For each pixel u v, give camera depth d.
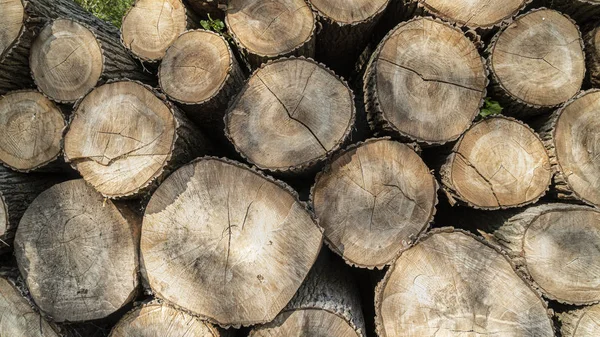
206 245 1.13
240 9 1.29
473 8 1.27
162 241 1.14
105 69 1.32
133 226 1.18
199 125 1.39
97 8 1.90
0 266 1.31
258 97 1.21
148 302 1.17
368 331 1.38
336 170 1.21
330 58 1.52
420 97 1.24
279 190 1.14
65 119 1.32
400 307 1.14
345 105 1.20
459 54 1.25
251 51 1.27
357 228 1.21
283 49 1.27
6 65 1.30
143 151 1.15
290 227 1.13
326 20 1.29
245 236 1.13
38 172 1.36
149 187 1.16
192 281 1.13
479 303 1.12
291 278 1.12
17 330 1.23
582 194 1.26
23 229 1.20
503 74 1.27
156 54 1.39
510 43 1.27
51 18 1.36
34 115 1.32
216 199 1.14
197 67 1.26
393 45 1.24
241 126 1.20
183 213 1.14
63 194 1.20
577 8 1.34
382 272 1.27
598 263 1.20
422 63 1.24
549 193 1.33
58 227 1.19
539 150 1.25
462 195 1.25
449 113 1.24
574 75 1.28
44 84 1.31
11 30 1.27
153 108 1.17
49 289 1.19
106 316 1.18
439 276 1.14
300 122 1.19
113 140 1.16
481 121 1.24
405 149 1.21
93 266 1.18
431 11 1.29
